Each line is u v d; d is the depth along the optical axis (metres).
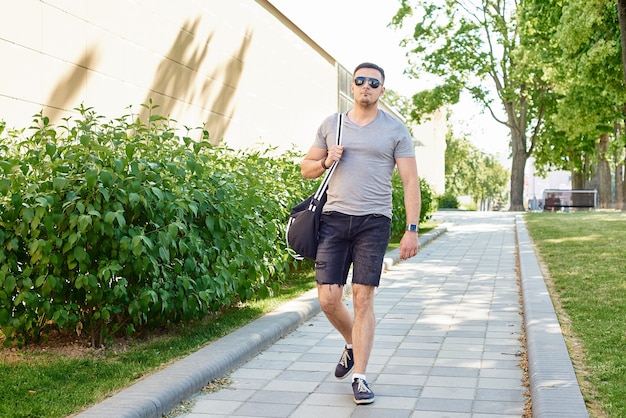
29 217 4.47
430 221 21.81
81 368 4.49
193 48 9.76
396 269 10.30
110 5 7.69
